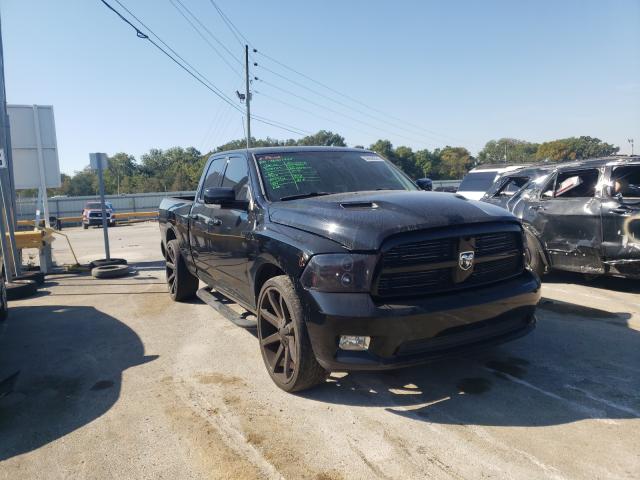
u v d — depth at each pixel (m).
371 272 3.13
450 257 3.33
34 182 11.37
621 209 6.08
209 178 5.83
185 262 6.65
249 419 3.43
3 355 5.03
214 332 5.50
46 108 11.44
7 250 8.16
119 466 2.96
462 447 2.96
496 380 3.87
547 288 6.85
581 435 3.03
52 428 3.46
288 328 3.67
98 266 10.05
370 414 3.42
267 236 3.87
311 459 2.91
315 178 4.59
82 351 5.06
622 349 4.43
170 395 3.89
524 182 8.34
